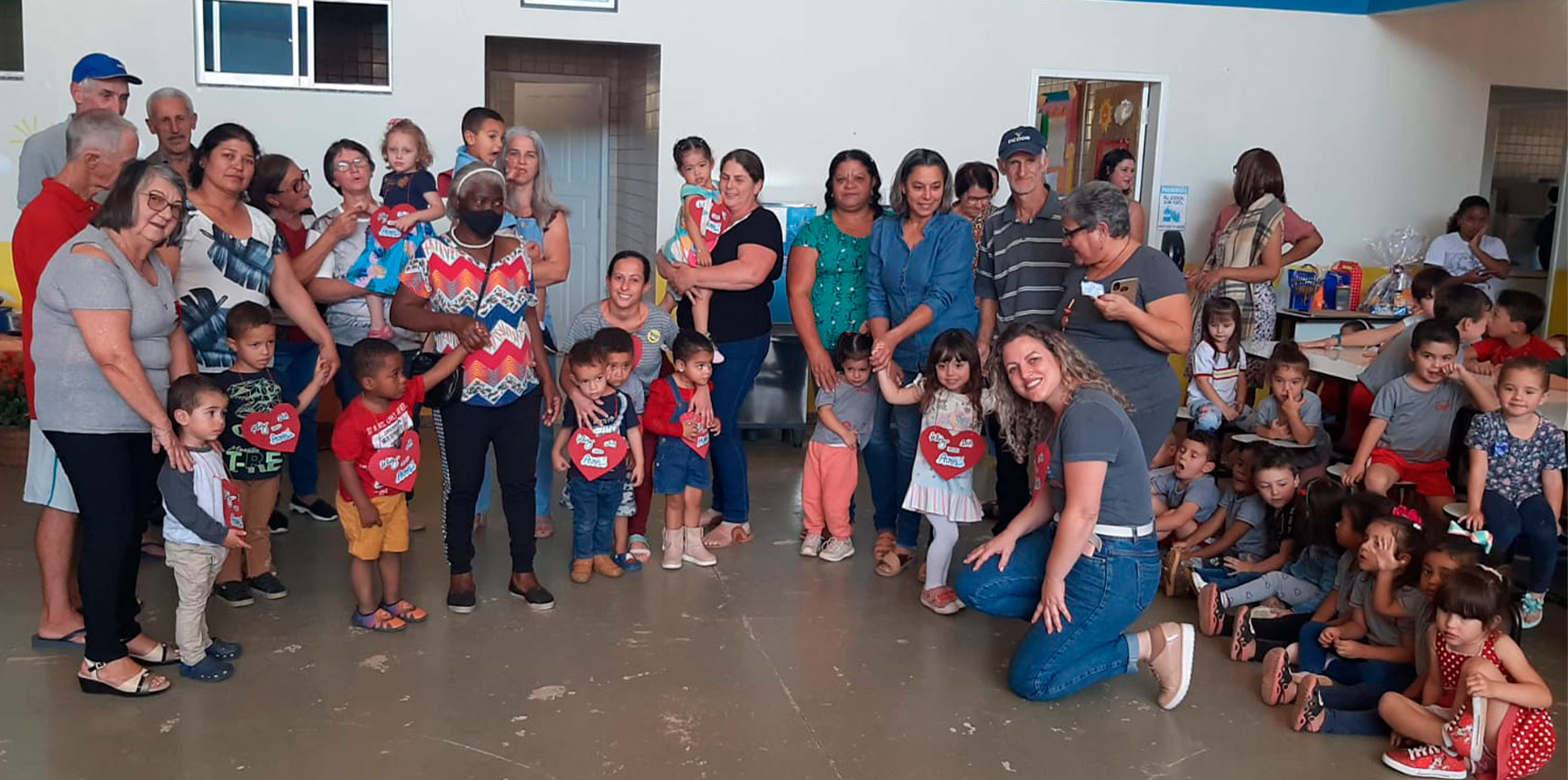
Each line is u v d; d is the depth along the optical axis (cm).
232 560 399
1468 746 301
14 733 306
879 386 437
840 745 316
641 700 339
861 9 696
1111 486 329
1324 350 537
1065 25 720
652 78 709
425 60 651
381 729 317
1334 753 320
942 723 331
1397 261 770
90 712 320
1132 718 339
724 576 445
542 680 350
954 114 716
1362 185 771
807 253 459
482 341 363
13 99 616
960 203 525
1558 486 407
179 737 308
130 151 337
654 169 707
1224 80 743
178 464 318
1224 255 632
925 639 391
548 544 475
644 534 472
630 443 431
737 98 691
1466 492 440
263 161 440
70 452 312
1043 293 412
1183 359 754
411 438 378
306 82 642
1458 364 425
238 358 380
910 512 455
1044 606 333
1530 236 862
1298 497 423
